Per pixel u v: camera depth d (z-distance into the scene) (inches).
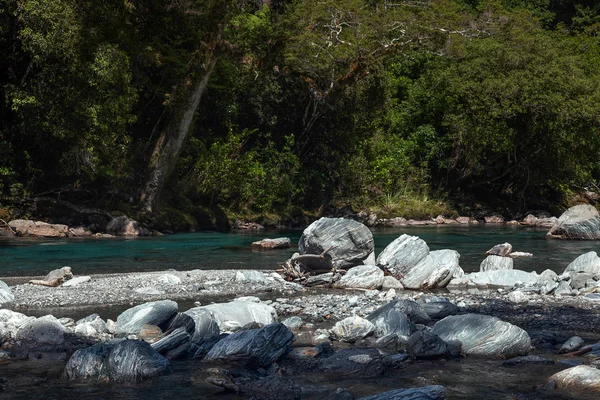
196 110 1333.7
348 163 1592.0
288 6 1296.8
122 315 405.7
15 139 1160.8
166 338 348.2
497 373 320.2
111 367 308.7
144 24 1244.5
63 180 1181.7
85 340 373.4
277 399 279.6
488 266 710.5
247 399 279.0
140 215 1166.3
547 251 958.4
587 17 2474.2
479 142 1672.0
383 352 357.4
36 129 1078.4
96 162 1092.5
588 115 1603.1
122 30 1118.4
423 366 333.1
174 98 1190.9
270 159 1448.1
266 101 1489.9
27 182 1138.0
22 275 645.9
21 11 1031.0
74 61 1025.5
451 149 1779.0
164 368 313.6
